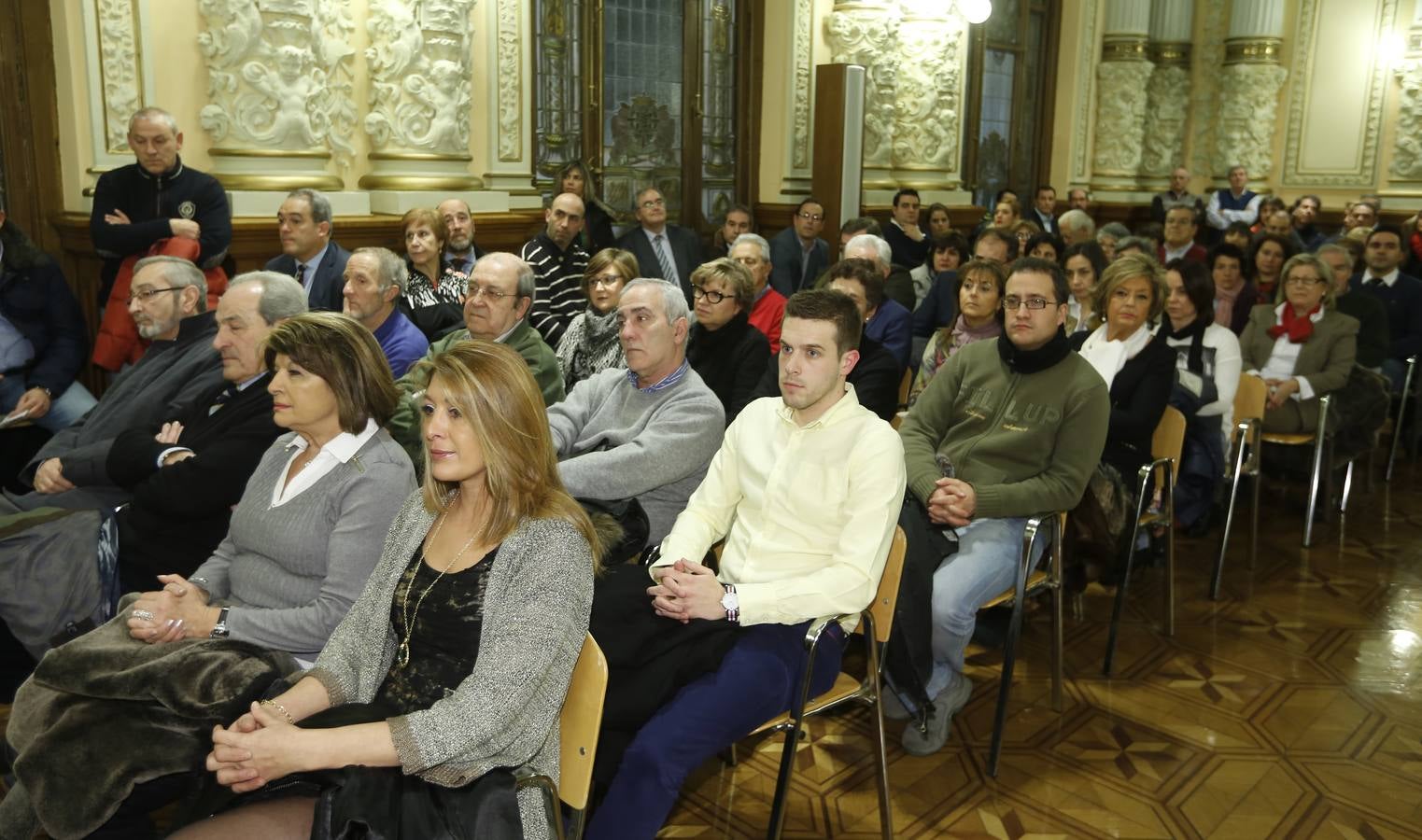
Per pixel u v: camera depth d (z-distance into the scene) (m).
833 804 2.48
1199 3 10.30
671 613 2.01
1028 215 9.52
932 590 2.53
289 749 1.43
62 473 2.65
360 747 1.45
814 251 6.42
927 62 7.67
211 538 2.40
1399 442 5.68
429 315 3.98
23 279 3.73
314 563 2.07
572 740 1.68
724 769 2.62
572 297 4.94
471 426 1.61
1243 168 9.66
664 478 2.60
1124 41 9.76
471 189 5.43
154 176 3.92
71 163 4.37
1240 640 3.37
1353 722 2.86
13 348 3.74
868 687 2.23
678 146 6.88
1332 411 4.26
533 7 5.96
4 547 2.33
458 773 1.50
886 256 4.13
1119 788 2.54
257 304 2.43
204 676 1.81
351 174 5.10
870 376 3.26
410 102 5.13
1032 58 9.39
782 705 2.05
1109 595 3.73
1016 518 2.76
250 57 4.55
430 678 1.62
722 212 7.20
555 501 1.66
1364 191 9.81
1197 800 2.49
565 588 1.60
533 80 6.03
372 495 2.03
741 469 2.38
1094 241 4.63
